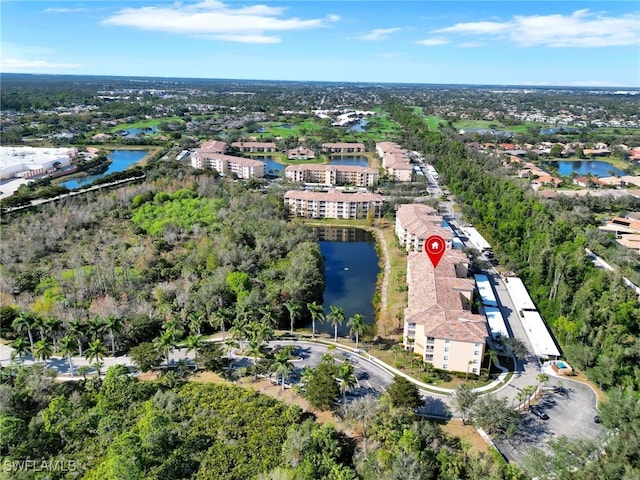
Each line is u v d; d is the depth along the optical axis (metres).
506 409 105.12
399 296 174.62
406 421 105.50
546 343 141.25
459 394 110.81
